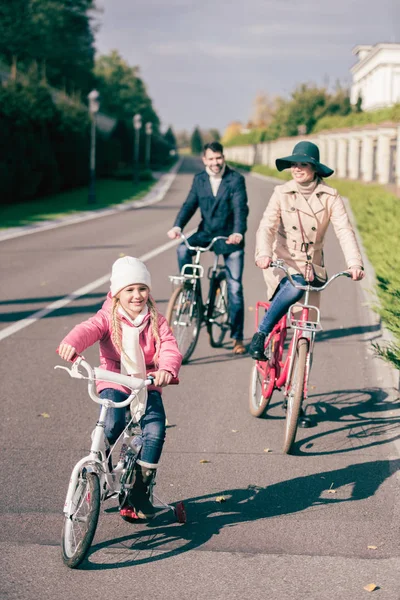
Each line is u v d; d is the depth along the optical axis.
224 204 8.19
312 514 4.56
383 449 5.68
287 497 4.81
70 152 41.62
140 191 45.44
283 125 81.25
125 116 121.94
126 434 4.14
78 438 5.80
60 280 13.05
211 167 8.12
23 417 6.25
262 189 44.25
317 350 8.70
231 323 8.43
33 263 15.04
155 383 3.96
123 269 4.07
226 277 8.43
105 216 27.80
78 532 3.96
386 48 67.25
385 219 18.42
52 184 36.59
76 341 3.95
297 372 5.50
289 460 5.45
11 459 5.33
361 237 18.61
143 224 24.39
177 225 8.33
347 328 9.80
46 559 3.96
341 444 5.79
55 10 73.19
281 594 3.64
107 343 4.19
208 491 4.89
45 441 5.71
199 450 5.60
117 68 125.00
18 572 3.81
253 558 4.01
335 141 54.28
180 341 8.04
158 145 98.12
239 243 8.17
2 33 68.69
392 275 10.79
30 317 10.10
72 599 3.58
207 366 8.02
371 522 4.46
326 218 5.92
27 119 33.31
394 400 6.89
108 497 4.10
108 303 4.18
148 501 4.20
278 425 6.21
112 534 4.29
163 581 3.76
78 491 3.95
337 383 7.42
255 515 4.55
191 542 4.19
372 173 41.50
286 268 5.60
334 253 17.20
